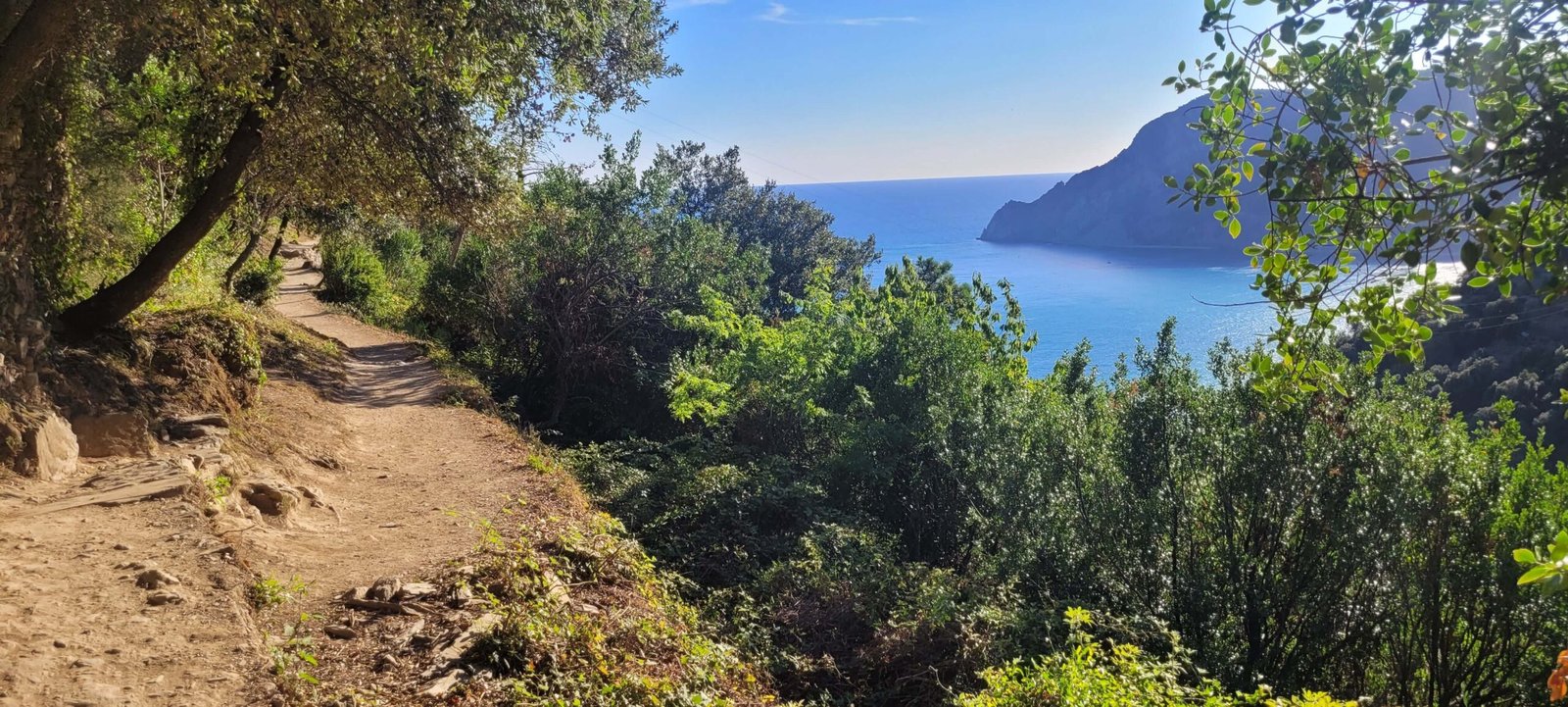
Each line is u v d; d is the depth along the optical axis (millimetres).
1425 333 3312
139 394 9250
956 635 9672
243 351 12031
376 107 11109
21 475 6973
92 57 10781
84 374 8711
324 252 33250
